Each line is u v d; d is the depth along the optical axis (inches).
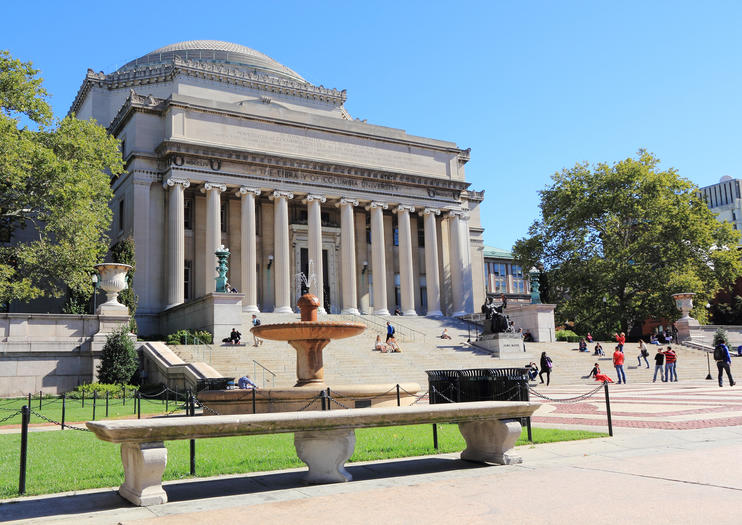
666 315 2330.2
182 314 1841.8
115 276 1398.9
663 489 316.8
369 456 461.7
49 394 1291.8
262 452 494.3
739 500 289.9
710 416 652.1
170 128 2064.5
